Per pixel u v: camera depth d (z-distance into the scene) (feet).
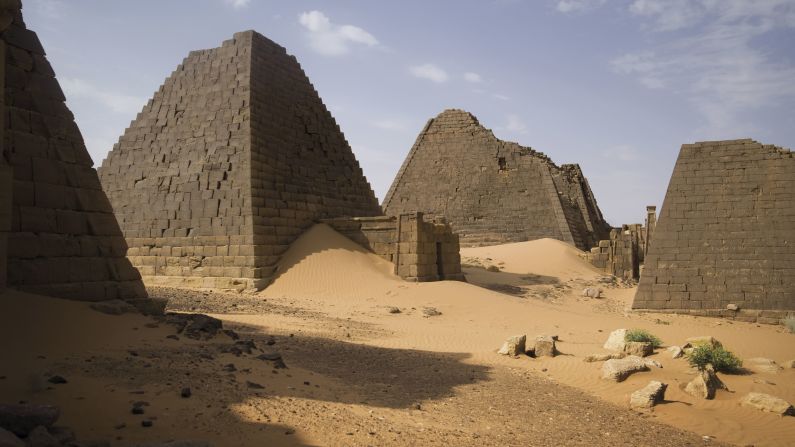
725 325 86.53
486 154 226.38
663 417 37.22
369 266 118.11
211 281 112.06
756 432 34.78
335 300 99.60
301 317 79.46
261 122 124.88
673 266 96.58
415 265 114.83
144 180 127.44
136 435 22.91
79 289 46.73
